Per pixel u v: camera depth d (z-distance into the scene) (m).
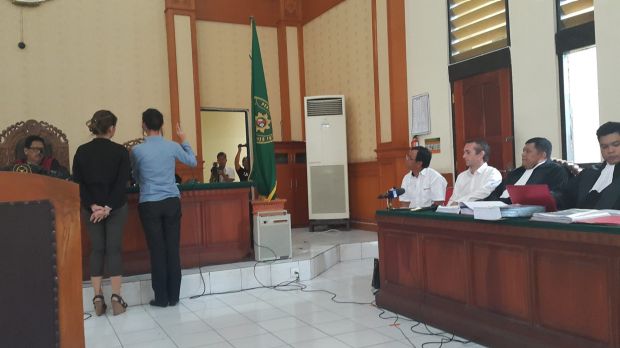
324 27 8.33
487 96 5.51
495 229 2.93
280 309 4.09
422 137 6.43
